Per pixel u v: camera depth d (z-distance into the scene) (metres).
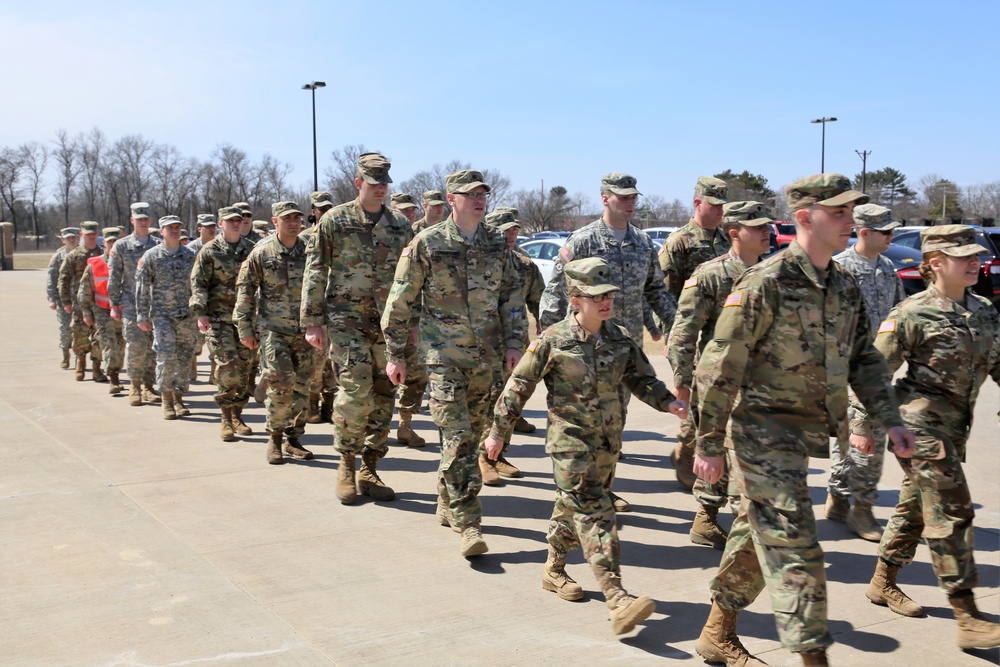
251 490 6.48
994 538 5.44
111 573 4.83
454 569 4.93
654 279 6.07
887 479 6.73
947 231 3.99
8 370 12.37
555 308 5.92
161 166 61.09
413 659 3.85
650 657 3.88
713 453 3.42
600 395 4.20
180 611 4.34
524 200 55.03
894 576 4.41
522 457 7.63
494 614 4.32
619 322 5.84
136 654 3.89
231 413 8.23
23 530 5.53
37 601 4.45
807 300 3.36
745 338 3.35
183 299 9.09
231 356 8.05
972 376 3.98
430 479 6.86
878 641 4.04
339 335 6.05
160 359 8.99
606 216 5.93
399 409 7.95
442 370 5.23
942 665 3.81
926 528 4.00
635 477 6.92
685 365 5.51
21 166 74.62
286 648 3.95
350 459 6.19
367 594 4.56
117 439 8.12
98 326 10.37
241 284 7.34
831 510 5.78
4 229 45.03
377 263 6.11
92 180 72.31
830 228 3.31
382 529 5.62
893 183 68.56
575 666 3.79
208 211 58.03
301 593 4.57
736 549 3.60
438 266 5.29
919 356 4.05
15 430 8.47
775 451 3.36
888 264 5.91
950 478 3.92
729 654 3.73
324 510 6.02
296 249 7.21
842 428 3.42
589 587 4.68
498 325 5.47
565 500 4.19
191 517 5.83
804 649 3.16
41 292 27.67
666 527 5.70
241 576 4.80
